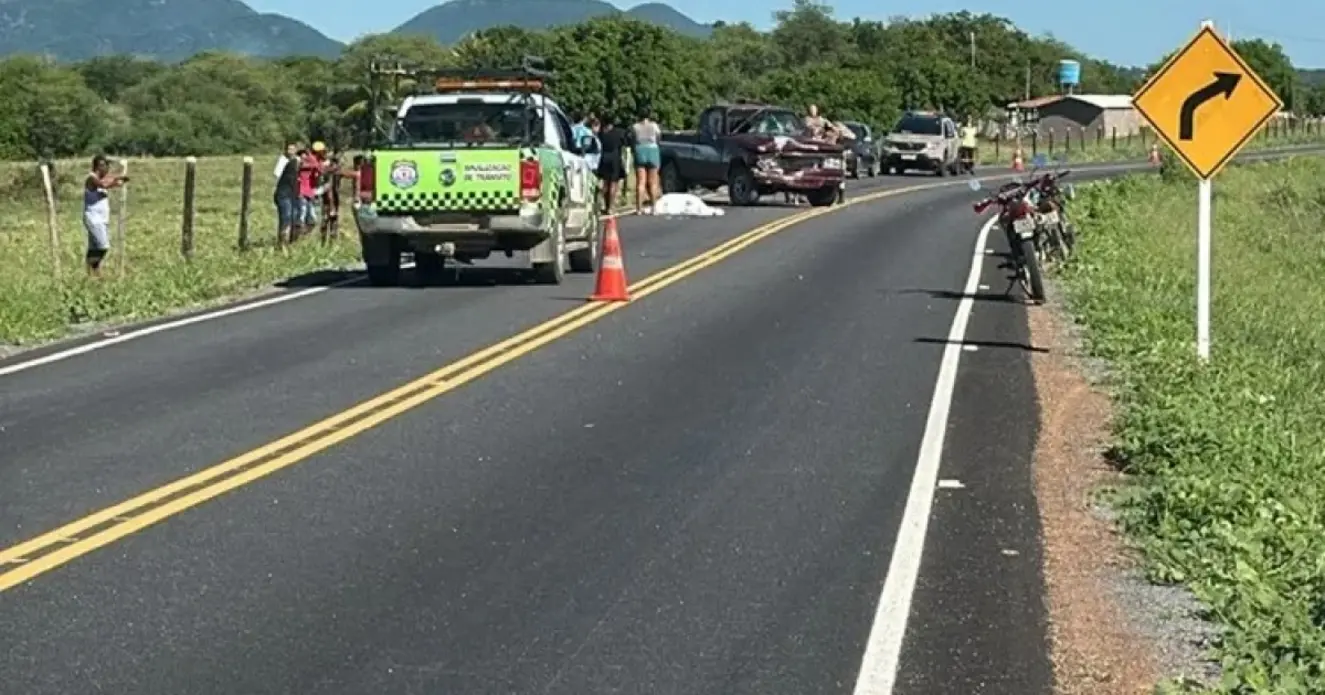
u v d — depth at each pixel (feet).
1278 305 87.97
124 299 65.57
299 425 41.32
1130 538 32.14
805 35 432.66
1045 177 82.02
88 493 34.04
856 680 23.66
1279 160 239.50
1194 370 48.08
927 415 44.16
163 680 23.30
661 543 30.94
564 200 76.23
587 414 43.37
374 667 23.99
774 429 41.88
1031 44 447.83
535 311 64.13
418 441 39.68
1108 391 48.98
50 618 25.96
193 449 38.42
